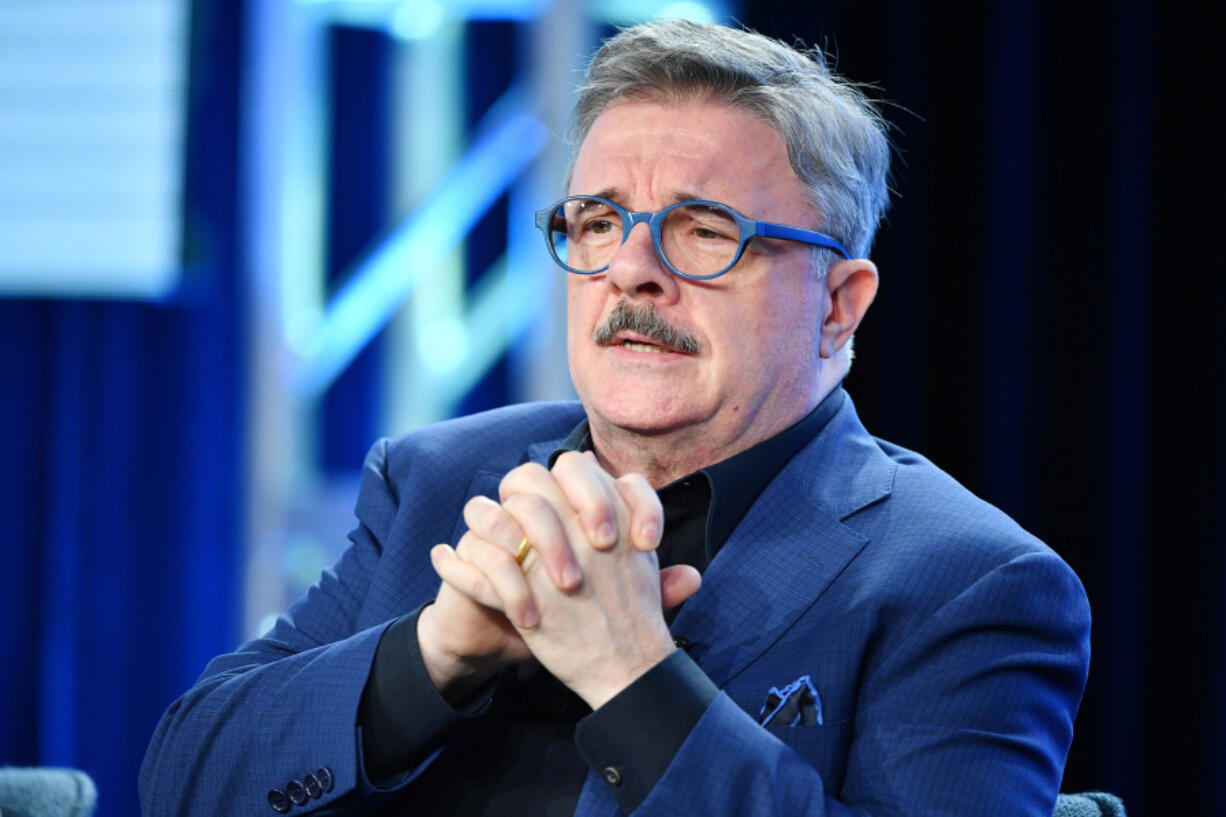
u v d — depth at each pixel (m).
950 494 4.09
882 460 4.30
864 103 4.52
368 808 3.65
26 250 11.38
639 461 4.19
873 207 4.51
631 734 3.20
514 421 4.89
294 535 11.68
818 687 3.63
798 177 4.14
